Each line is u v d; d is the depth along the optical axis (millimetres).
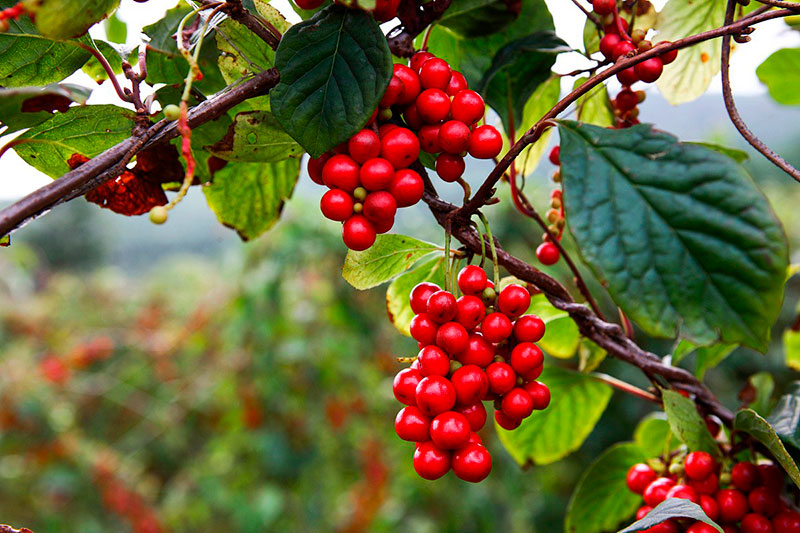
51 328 1778
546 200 1054
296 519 1347
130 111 316
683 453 355
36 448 1487
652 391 388
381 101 301
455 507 1244
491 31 360
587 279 908
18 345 1661
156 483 1583
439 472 291
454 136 298
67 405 1604
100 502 1525
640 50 321
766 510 326
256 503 1253
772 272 274
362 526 1312
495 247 315
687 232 280
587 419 413
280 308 1261
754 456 339
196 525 1450
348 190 298
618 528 410
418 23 322
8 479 1498
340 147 302
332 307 1288
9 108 297
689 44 301
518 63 370
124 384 1616
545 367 398
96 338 1674
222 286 1573
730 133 1234
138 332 1663
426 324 297
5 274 1736
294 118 294
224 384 1356
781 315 1126
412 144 296
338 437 1377
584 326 344
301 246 1229
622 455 398
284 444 1289
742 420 332
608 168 286
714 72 385
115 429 1706
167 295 1990
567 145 289
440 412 290
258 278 1245
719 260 278
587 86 298
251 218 395
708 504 327
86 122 323
